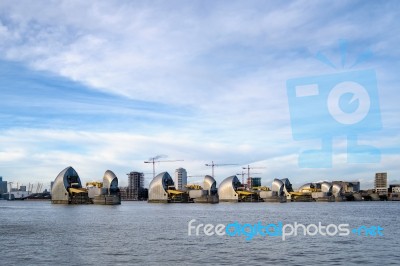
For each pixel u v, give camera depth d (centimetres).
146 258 3822
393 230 6406
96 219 9412
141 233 5966
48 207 19225
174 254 4028
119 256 3931
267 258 3816
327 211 13588
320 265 3516
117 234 5838
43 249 4372
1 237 5500
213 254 4022
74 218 9881
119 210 15025
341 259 3772
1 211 14500
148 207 18675
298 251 4194
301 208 16775
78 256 3938
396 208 16800
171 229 6606
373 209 15600
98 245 4659
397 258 3819
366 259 3772
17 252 4181
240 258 3812
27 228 6944
